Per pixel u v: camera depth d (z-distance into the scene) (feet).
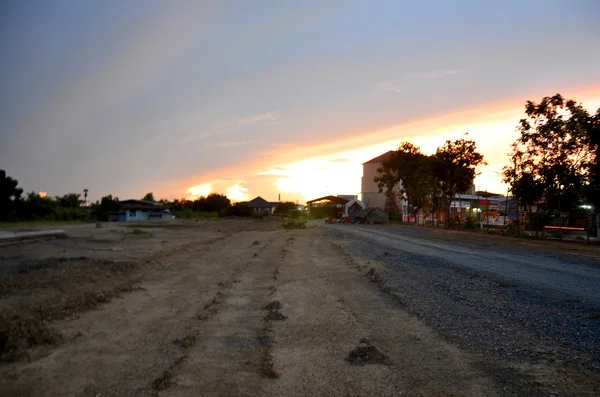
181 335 25.34
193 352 22.38
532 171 89.71
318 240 94.12
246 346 23.26
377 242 85.76
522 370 18.85
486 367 19.42
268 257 62.69
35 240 82.64
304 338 24.43
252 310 31.12
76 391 17.88
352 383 18.25
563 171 83.15
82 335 25.26
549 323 25.73
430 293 35.58
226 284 41.16
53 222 182.60
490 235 100.89
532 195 90.53
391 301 33.12
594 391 16.58
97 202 271.28
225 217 272.31
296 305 32.35
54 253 62.64
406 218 208.85
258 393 17.54
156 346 23.38
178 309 31.55
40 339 23.88
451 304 31.53
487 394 16.79
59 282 39.58
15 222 181.68
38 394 17.62
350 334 24.95
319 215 280.31
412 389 17.52
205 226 155.74
